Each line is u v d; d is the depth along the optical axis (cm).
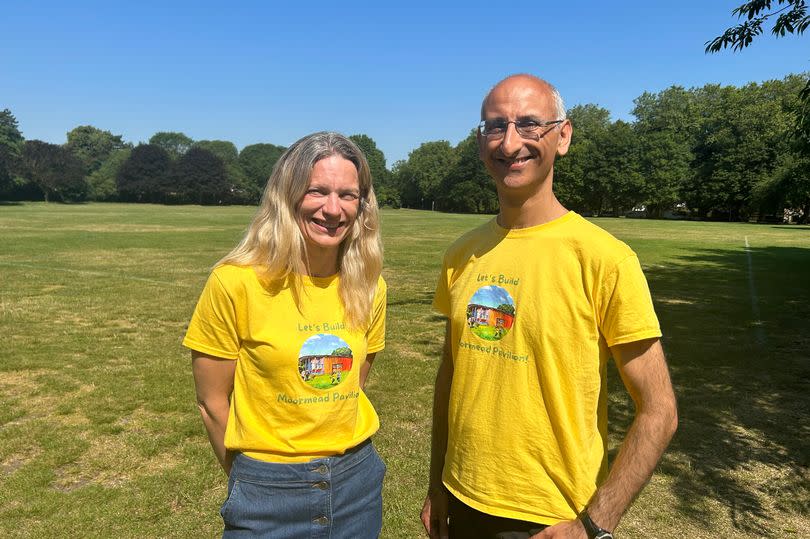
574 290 172
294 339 192
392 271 1565
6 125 8062
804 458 443
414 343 786
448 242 2606
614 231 3672
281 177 191
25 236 2467
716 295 1224
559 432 172
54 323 866
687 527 353
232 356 194
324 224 191
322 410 196
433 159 9481
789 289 1314
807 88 902
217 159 9900
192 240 2394
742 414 535
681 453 450
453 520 201
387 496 387
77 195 9025
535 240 182
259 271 189
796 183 4544
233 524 194
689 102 7156
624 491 163
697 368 684
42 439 459
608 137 6919
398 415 528
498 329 183
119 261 1645
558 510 173
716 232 3694
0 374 625
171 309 982
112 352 711
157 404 536
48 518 350
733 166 5897
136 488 386
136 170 9594
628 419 527
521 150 180
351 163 196
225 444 196
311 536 196
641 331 163
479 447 184
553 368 172
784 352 757
